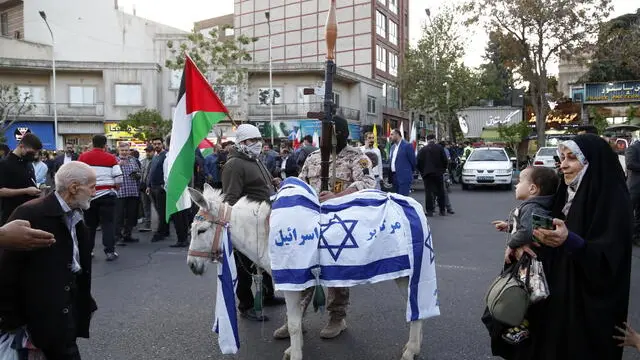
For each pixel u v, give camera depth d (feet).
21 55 121.49
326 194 14.21
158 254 29.01
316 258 12.71
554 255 9.27
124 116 116.67
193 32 104.17
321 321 17.60
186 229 31.60
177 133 19.97
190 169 20.08
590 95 112.37
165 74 120.47
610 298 8.53
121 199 32.37
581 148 8.84
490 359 14.14
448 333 16.07
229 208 13.71
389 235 13.12
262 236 13.60
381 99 143.84
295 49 146.30
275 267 12.63
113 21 131.44
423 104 112.57
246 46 152.87
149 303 19.51
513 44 86.89
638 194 29.84
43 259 9.55
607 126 92.58
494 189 67.26
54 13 128.26
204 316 17.98
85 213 26.94
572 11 81.92
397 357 14.43
